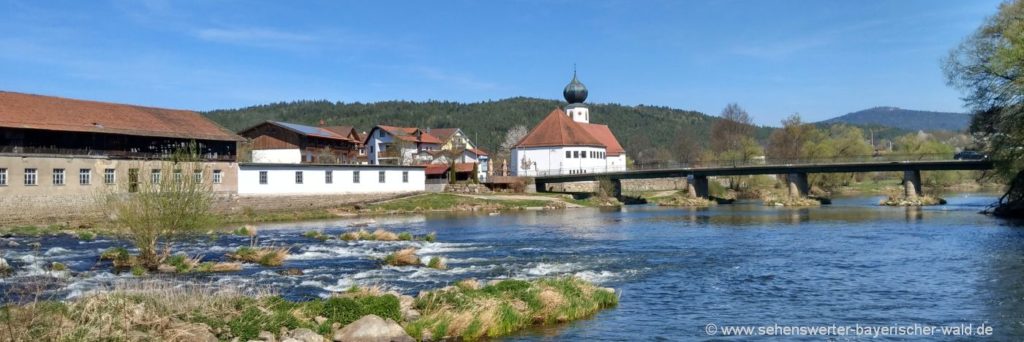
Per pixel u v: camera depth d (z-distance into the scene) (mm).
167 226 30500
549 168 118188
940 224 52188
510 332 19141
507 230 52969
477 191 96438
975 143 66625
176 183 30984
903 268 29859
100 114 65375
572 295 21938
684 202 94750
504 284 22250
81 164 59844
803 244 40062
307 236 46781
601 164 124812
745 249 37906
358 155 128750
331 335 17125
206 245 40062
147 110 71938
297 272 28750
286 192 75438
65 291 23000
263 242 42562
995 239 40312
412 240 44219
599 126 141750
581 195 102625
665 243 41688
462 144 143000
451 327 18328
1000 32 53344
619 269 30531
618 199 102438
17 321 14320
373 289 21234
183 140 69500
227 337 15719
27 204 55594
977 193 115188
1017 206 59000
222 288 22172
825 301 23109
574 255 35719
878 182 153250
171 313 16391
